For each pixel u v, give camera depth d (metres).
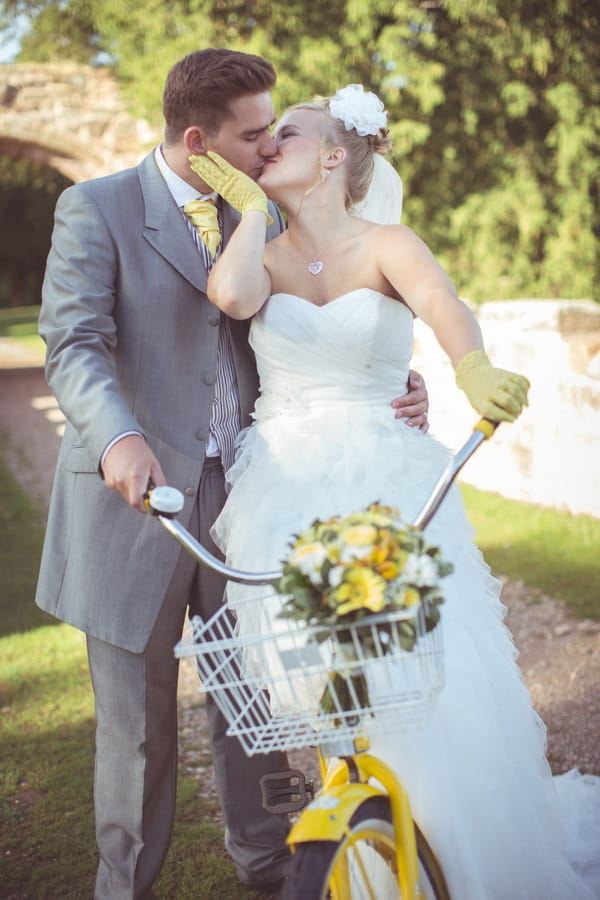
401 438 2.33
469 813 2.11
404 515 2.20
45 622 5.30
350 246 2.35
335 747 1.88
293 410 2.36
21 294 44.09
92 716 4.00
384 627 1.65
